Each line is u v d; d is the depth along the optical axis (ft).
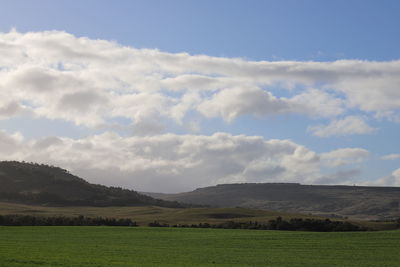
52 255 181.47
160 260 177.27
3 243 241.76
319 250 225.76
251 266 163.22
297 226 423.23
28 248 214.07
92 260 168.04
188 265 161.48
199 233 338.13
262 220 563.89
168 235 318.24
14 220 470.39
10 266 144.36
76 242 258.57
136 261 171.32
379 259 191.72
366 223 479.41
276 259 188.85
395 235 295.69
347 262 180.96
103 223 493.77
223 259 185.98
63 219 492.13
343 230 416.26
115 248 226.17
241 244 255.29
